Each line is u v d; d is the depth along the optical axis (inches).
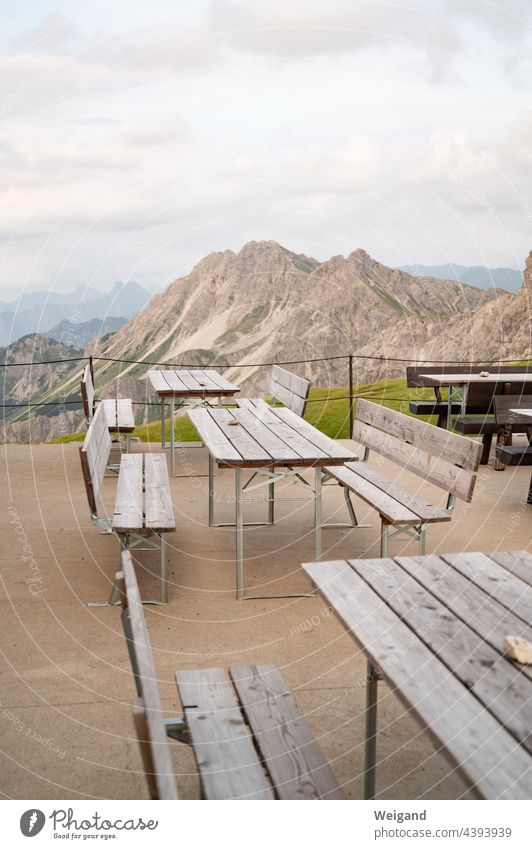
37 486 257.8
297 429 198.8
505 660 73.1
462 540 201.5
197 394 274.2
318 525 172.6
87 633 142.6
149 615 152.0
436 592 90.1
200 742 80.4
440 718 62.7
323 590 90.5
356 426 230.2
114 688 121.8
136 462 210.7
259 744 80.2
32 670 127.8
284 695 89.8
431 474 171.9
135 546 194.9
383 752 103.8
